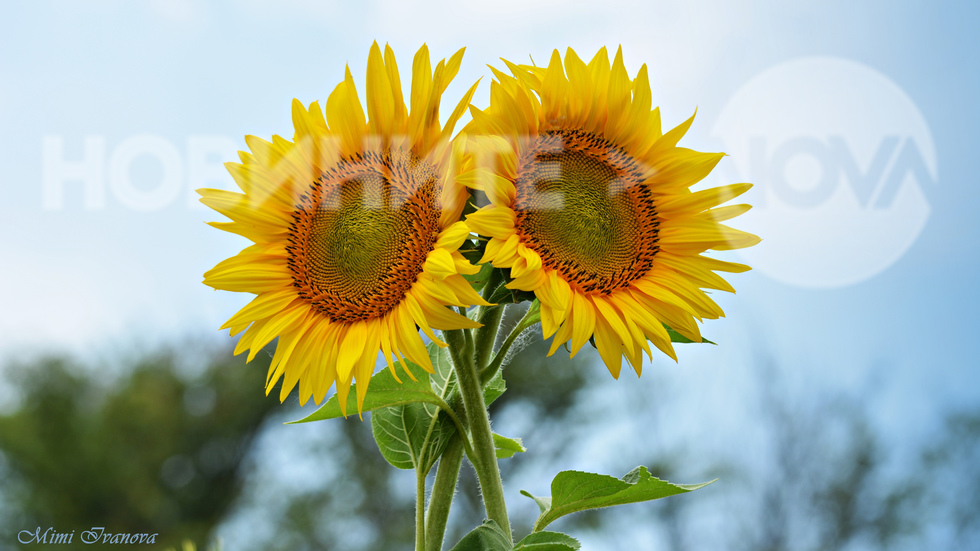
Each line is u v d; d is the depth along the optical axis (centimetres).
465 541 138
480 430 142
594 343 139
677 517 813
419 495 146
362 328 139
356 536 998
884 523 809
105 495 1115
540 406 990
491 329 145
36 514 1098
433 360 152
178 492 1135
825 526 820
